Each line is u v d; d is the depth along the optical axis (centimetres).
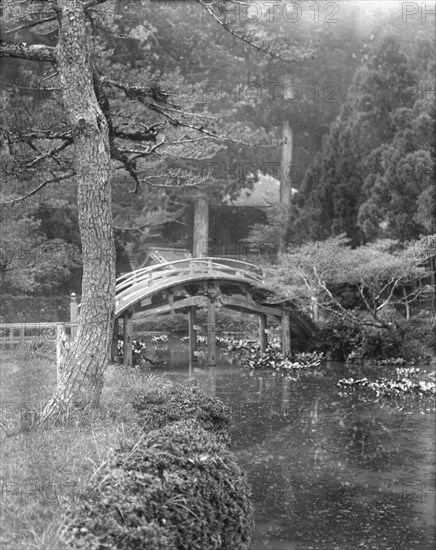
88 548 538
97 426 1009
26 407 1044
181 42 3400
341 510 1041
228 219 4347
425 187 2880
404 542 916
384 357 2577
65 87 1146
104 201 1155
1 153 1369
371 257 2533
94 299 1144
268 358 2570
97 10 1440
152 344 3117
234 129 1606
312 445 1404
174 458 661
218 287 2527
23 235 2131
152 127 1500
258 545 902
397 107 3219
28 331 1931
